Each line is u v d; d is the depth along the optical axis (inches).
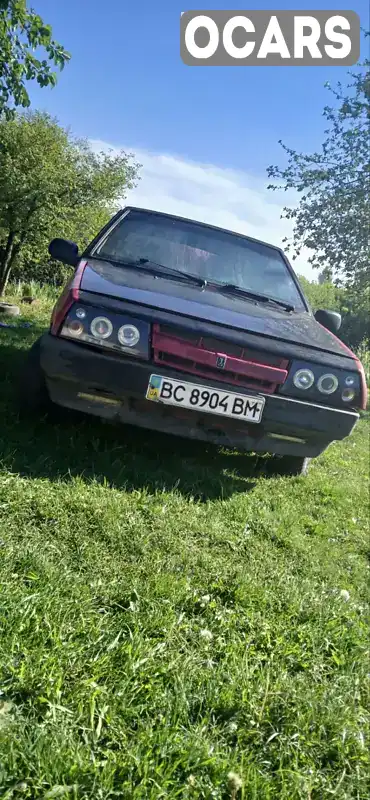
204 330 120.6
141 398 119.1
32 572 79.4
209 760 56.3
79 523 97.5
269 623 83.4
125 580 84.8
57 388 121.5
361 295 557.6
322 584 101.7
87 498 106.3
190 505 119.0
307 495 148.9
